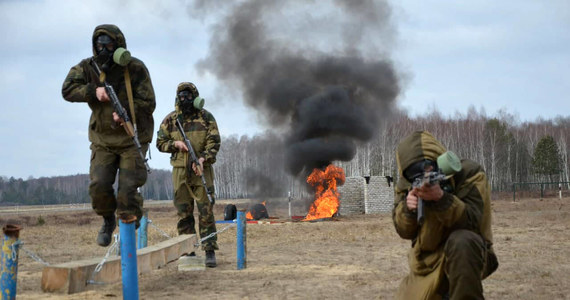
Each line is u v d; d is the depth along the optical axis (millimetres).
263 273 7508
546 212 22812
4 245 4668
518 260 8680
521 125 99875
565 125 104750
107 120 5684
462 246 3148
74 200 144875
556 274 7188
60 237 14750
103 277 5484
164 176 134875
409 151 3330
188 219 8438
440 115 96062
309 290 6164
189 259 7996
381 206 31031
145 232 8805
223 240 13453
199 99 8031
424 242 3348
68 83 5574
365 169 66188
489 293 5914
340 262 8766
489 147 78000
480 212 3328
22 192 148000
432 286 3346
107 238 5980
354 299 5629
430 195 3145
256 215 26281
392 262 8719
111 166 5820
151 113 5895
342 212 29906
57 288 5070
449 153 3148
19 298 5582
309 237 14008
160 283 6715
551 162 66438
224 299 5660
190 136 8180
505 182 76688
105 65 5500
